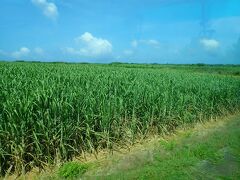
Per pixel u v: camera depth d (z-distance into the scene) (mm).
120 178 5492
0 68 13703
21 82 8062
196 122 10109
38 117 5820
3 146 5352
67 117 6094
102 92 7258
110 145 6777
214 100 11164
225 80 14781
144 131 7773
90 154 6469
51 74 11070
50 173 5535
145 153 6859
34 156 5621
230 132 9227
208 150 7238
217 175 5898
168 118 8484
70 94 6625
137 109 7848
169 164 6258
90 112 6621
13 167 5496
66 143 6074
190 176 5758
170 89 10047
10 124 5262
